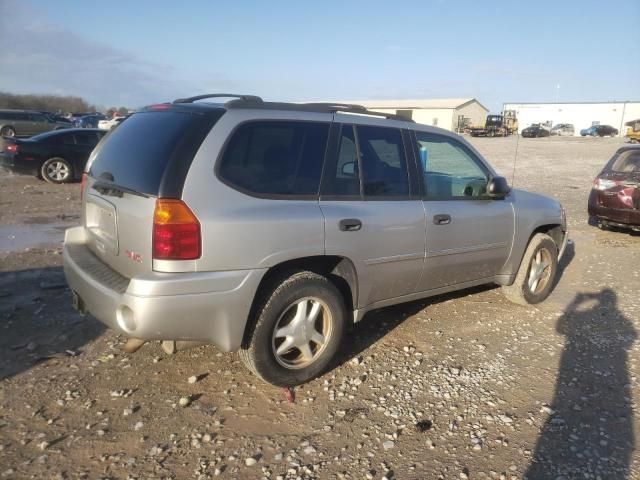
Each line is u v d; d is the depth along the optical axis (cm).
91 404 328
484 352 419
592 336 455
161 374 367
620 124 6831
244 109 330
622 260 723
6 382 349
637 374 388
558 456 292
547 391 361
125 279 322
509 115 5412
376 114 407
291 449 292
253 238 312
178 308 294
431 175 432
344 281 381
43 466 271
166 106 358
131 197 310
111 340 415
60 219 896
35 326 436
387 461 285
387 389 359
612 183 855
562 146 3681
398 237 391
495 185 457
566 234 580
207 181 303
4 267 595
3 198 1095
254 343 329
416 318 486
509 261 502
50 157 1316
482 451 295
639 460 290
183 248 293
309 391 354
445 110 6419
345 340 434
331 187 359
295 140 347
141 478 265
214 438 299
